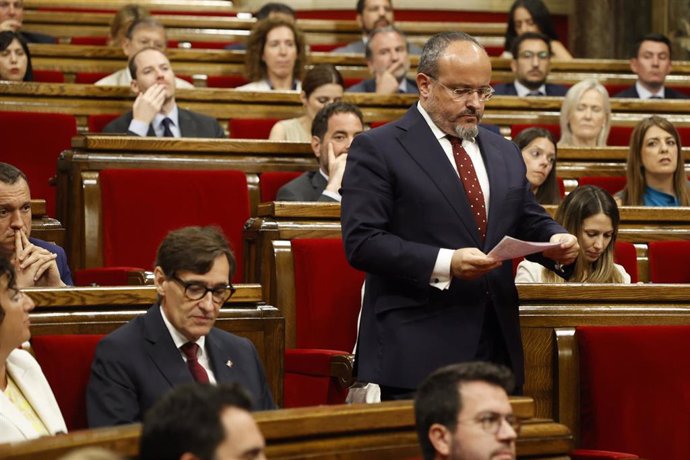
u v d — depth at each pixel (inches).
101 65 622.8
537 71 647.8
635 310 312.3
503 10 903.7
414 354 261.4
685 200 464.8
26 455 184.4
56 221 386.0
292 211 370.0
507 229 270.8
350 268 362.9
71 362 256.4
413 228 267.3
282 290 359.3
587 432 304.2
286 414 210.5
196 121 499.8
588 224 353.7
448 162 270.4
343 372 314.5
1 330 230.4
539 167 441.7
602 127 540.1
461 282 265.1
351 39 807.7
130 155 419.5
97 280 362.3
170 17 755.4
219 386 163.2
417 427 201.5
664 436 303.3
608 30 852.6
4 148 452.4
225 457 157.3
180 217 409.7
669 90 684.7
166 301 252.1
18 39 538.0
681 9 826.8
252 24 764.6
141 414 247.3
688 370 306.0
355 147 273.1
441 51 268.8
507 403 196.9
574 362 306.0
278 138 503.2
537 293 308.3
